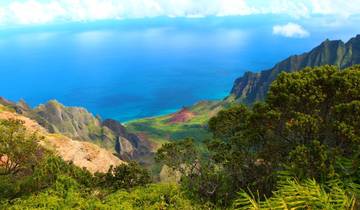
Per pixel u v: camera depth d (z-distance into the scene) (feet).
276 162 101.81
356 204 33.14
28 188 126.00
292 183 34.60
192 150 126.00
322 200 31.50
